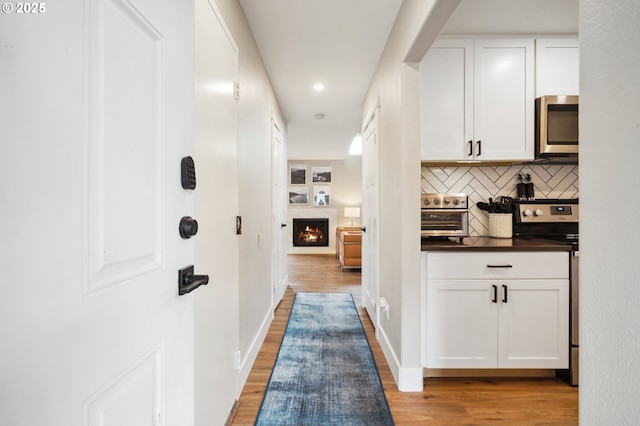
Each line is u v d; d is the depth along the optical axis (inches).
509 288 79.1
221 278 59.8
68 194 19.5
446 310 79.5
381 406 70.8
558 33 88.4
